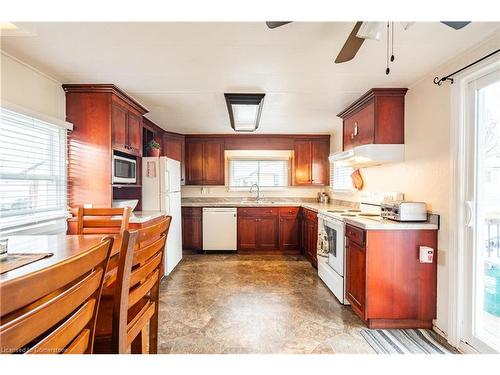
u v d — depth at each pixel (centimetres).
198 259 427
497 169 177
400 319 222
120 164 279
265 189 518
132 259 104
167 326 221
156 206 340
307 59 203
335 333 212
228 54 196
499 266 177
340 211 331
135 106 309
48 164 236
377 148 261
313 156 489
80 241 156
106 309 119
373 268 221
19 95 207
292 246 463
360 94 281
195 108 334
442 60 201
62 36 170
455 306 197
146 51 191
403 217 226
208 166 490
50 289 57
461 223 196
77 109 256
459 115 195
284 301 270
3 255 119
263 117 377
